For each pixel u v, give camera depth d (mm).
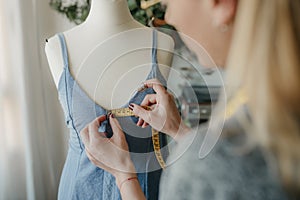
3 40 2490
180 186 587
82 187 1172
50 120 2709
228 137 587
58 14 2617
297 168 552
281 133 541
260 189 560
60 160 2764
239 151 573
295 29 516
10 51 2518
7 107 2559
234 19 595
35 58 2541
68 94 1186
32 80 2529
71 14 2469
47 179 2678
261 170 564
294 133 539
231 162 572
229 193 562
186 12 636
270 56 522
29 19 2498
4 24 2480
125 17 1248
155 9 1859
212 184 570
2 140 2521
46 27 2625
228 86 590
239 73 555
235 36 558
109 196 1142
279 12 515
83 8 2451
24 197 2666
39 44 2580
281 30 514
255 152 567
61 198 1248
